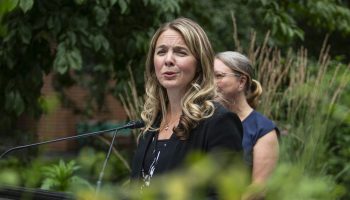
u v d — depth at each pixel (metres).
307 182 2.64
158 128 5.44
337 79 11.90
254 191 2.71
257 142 6.98
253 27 13.06
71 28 10.43
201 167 2.22
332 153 11.36
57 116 20.75
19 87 10.95
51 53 11.10
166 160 5.03
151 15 11.15
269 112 10.62
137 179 5.20
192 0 12.83
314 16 14.16
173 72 5.22
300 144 10.45
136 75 11.50
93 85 15.73
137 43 10.95
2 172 3.55
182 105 5.10
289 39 12.91
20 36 10.20
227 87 7.33
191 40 5.22
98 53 11.35
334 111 11.11
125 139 13.85
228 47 12.93
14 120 11.39
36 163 3.78
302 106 11.15
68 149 20.59
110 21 11.22
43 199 4.24
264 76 10.87
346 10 14.38
